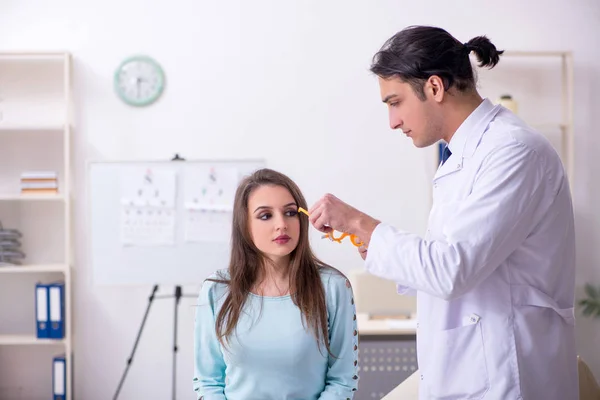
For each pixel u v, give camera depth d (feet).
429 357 5.40
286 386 5.46
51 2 13.70
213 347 5.74
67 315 13.12
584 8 13.96
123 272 12.51
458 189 5.15
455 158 5.24
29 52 13.04
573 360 5.39
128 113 13.79
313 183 13.96
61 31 13.73
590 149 13.96
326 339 5.54
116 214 12.48
